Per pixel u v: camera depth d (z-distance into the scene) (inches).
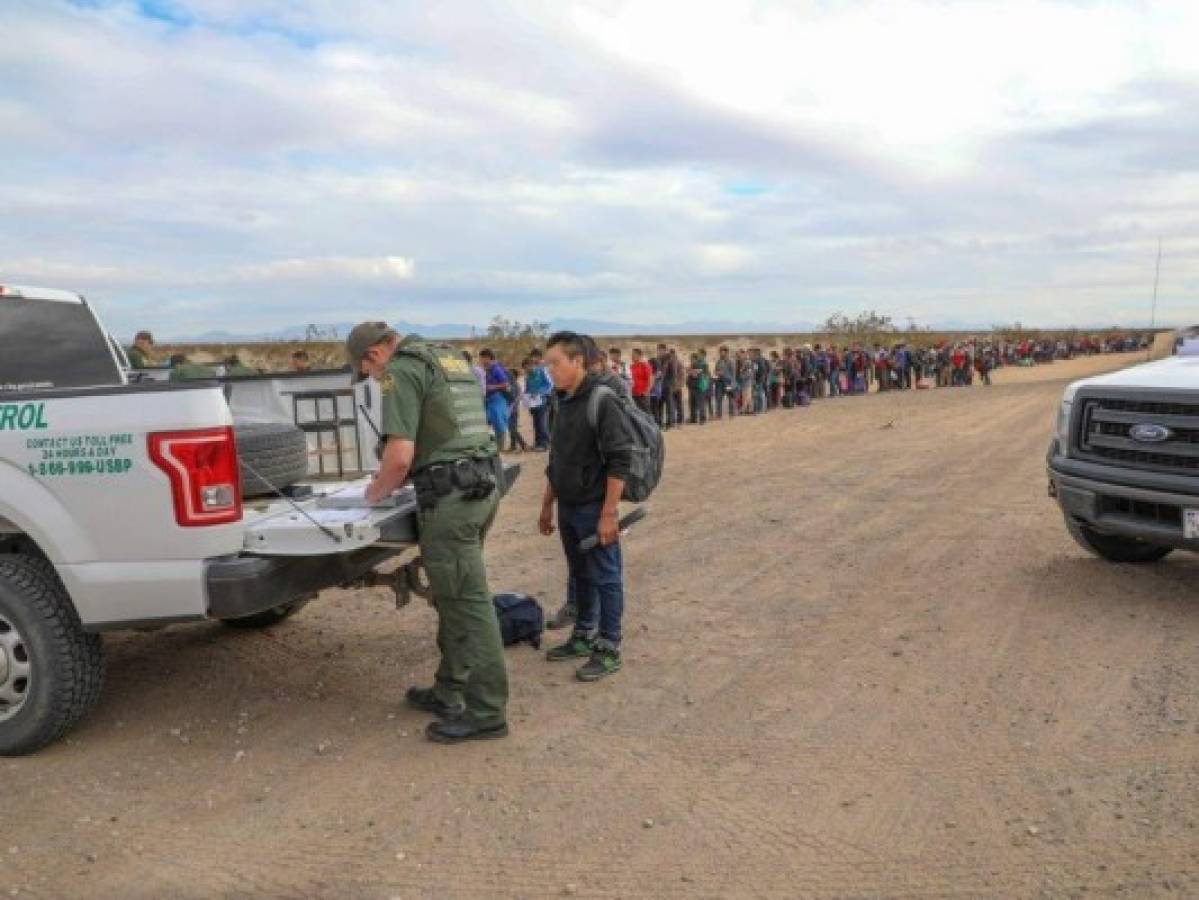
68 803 148.1
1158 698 174.9
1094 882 118.3
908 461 543.5
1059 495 255.4
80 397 157.2
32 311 199.5
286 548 159.9
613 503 192.9
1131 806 136.3
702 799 143.7
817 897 117.5
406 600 186.2
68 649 162.4
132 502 155.8
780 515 376.2
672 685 192.4
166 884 124.7
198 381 157.2
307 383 217.2
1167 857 123.0
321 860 129.6
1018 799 139.9
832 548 312.2
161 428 154.0
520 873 125.0
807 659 205.0
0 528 165.5
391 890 121.9
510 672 203.0
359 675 204.4
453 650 176.6
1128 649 201.6
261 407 217.8
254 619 237.1
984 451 582.9
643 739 166.6
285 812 143.6
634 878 122.9
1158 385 234.7
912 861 124.6
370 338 171.2
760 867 124.6
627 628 230.5
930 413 939.3
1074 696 177.5
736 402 986.1
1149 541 238.2
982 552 296.0
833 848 128.5
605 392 194.1
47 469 158.2
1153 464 232.4
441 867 127.0
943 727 166.6
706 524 361.1
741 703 181.5
